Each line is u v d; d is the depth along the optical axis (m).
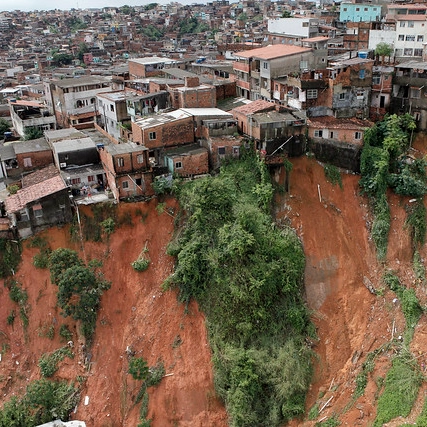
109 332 44.25
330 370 41.56
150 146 51.28
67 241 47.41
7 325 46.31
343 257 47.34
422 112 54.12
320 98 54.28
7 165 53.97
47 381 41.53
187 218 46.91
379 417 36.38
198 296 43.19
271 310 42.88
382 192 49.09
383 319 43.56
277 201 49.19
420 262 46.50
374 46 74.25
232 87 66.94
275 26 96.44
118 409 41.72
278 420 38.75
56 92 70.94
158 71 74.88
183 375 41.25
